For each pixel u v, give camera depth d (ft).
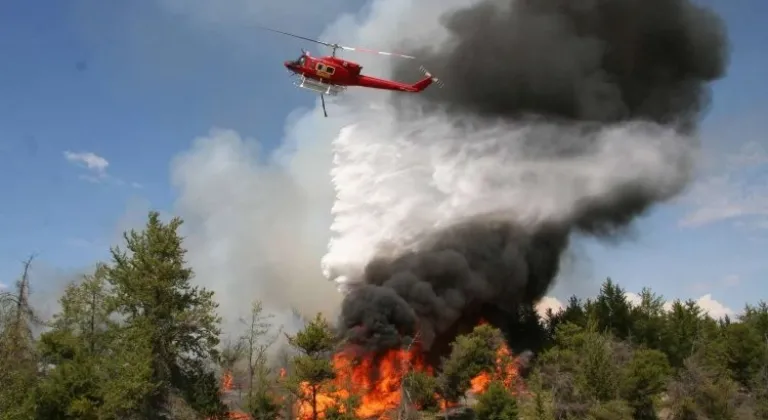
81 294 154.30
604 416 131.54
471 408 163.22
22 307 127.34
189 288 148.97
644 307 237.86
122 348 139.13
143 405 134.21
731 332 195.11
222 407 147.33
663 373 159.02
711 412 148.36
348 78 143.64
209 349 145.38
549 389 162.50
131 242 145.69
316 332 137.90
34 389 125.18
